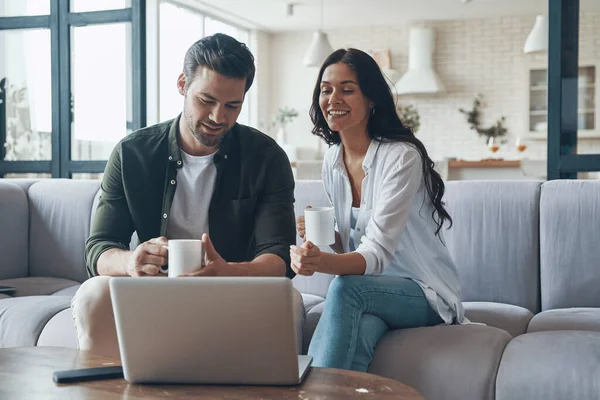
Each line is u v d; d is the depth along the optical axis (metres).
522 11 9.12
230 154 2.16
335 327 1.96
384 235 2.09
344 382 1.32
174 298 1.27
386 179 2.17
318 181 2.97
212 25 9.20
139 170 2.14
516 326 2.37
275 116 10.09
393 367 2.01
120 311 1.29
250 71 1.92
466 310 2.49
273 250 2.06
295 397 1.22
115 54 3.90
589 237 2.59
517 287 2.67
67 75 3.97
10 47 4.11
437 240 2.29
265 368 1.28
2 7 4.10
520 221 2.68
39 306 2.53
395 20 9.66
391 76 9.66
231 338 1.27
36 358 1.51
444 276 2.27
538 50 8.05
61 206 3.32
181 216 2.14
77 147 3.99
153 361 1.30
